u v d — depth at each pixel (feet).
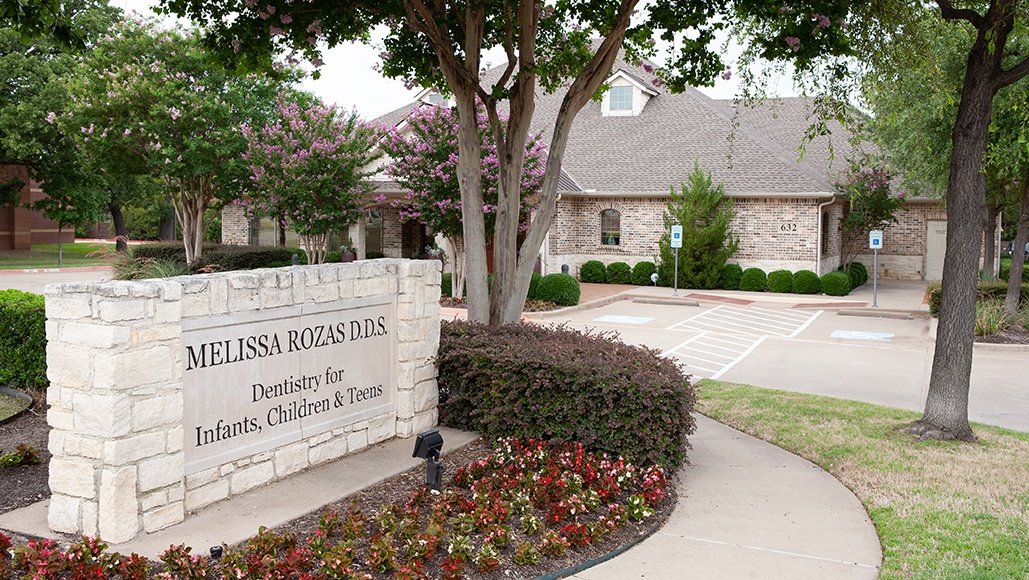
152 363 18.48
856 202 90.33
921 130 50.08
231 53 34.81
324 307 24.00
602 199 96.78
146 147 84.89
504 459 24.12
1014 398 38.99
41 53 123.95
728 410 34.22
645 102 106.32
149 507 18.61
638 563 18.33
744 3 31.32
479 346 28.35
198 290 19.80
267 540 16.98
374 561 16.58
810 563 18.45
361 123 80.43
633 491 22.71
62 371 18.22
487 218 69.97
